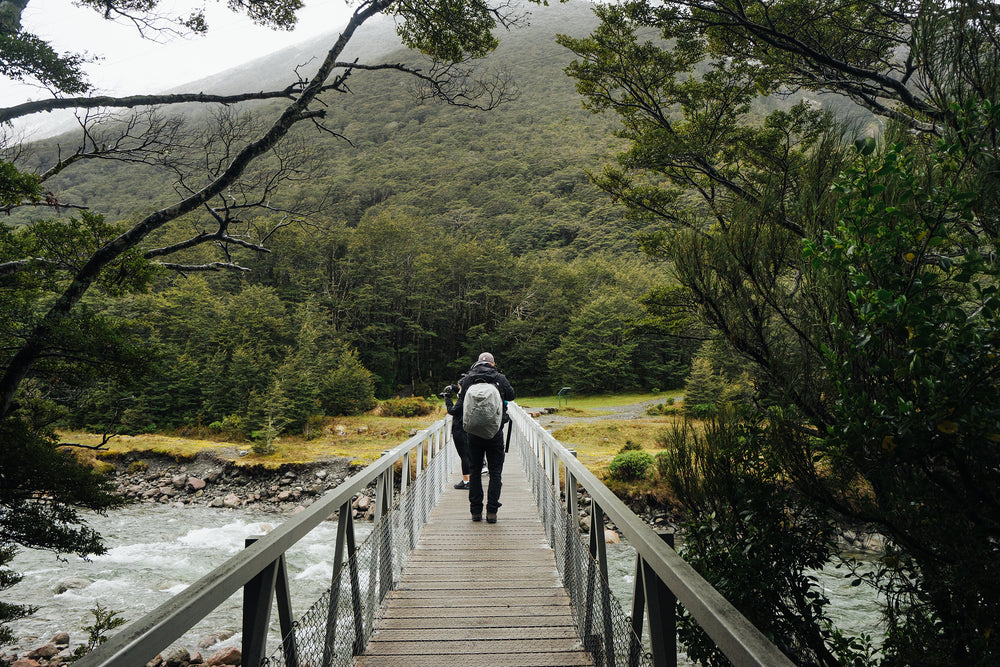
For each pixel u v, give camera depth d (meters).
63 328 7.83
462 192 155.25
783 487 3.74
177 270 10.01
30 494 7.66
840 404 2.68
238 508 22.22
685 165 9.29
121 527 18.02
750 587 3.64
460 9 8.97
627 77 9.58
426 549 5.43
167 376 36.78
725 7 5.88
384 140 195.00
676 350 63.34
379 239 79.06
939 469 2.61
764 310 3.59
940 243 2.39
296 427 35.97
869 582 3.31
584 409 47.47
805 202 3.36
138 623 1.20
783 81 8.09
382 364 65.06
